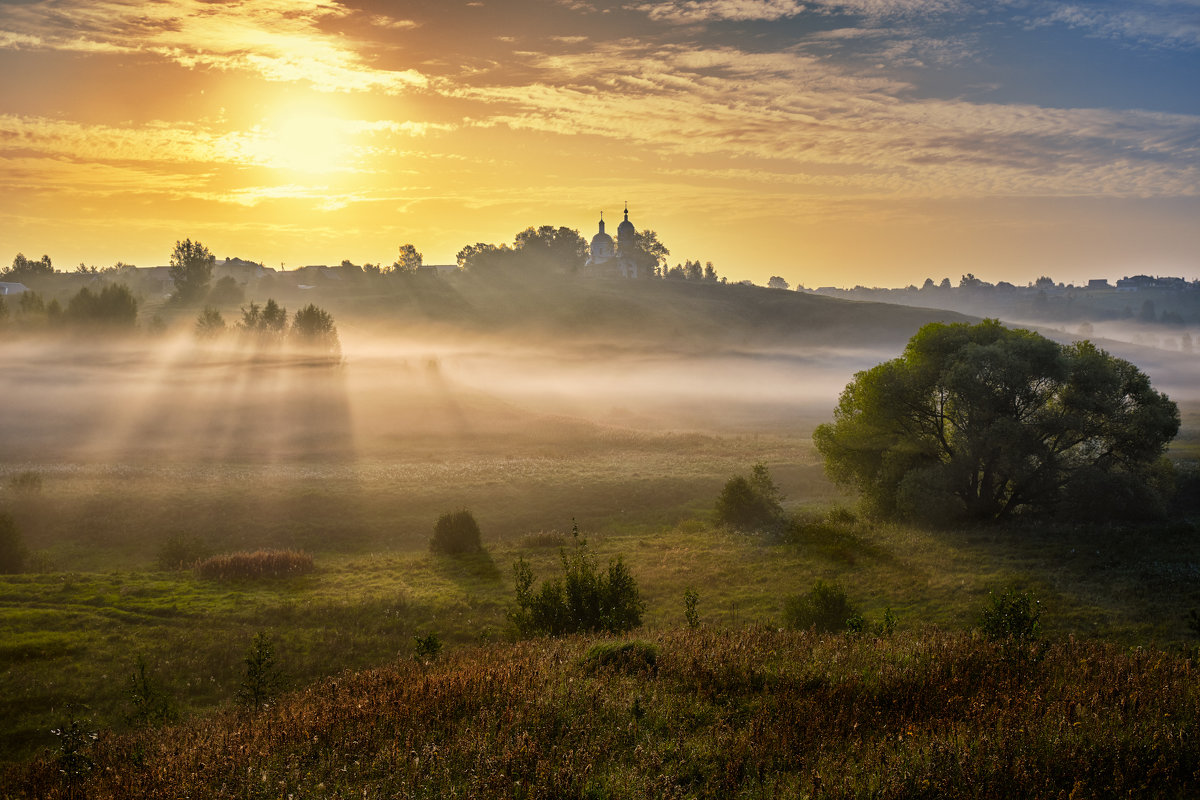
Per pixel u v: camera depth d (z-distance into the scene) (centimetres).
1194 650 1229
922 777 708
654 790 721
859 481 3947
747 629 1509
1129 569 2483
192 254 19075
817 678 1030
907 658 1097
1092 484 3238
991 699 888
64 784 962
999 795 679
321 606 2619
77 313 11512
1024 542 2978
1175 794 698
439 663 1376
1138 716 829
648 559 3297
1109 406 3341
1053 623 2006
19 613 2442
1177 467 3997
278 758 872
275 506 4566
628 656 1189
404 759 823
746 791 729
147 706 1532
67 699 1850
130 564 3747
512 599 2762
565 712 927
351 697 1103
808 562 3030
